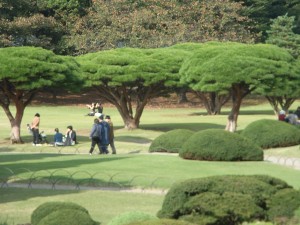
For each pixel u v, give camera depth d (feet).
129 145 234.38
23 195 129.29
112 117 355.56
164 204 84.84
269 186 84.02
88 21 436.76
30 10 431.02
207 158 175.52
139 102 292.61
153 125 306.55
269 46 262.88
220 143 176.04
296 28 481.46
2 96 395.55
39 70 232.53
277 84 251.60
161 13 429.79
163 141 206.80
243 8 439.22
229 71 248.32
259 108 416.67
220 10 428.97
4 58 230.68
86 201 122.83
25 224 96.99
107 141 206.59
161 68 275.39
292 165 176.65
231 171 157.48
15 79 229.45
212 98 372.17
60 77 237.66
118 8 436.76
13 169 159.12
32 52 236.02
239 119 333.21
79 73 252.83
